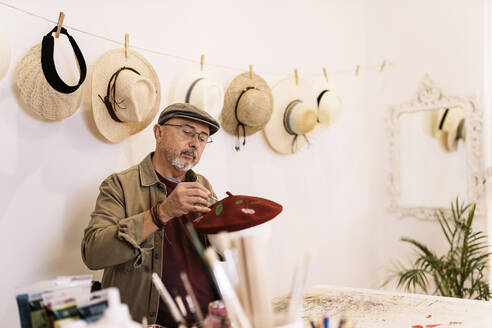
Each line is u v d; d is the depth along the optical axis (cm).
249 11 291
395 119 356
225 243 95
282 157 311
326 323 106
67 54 193
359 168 366
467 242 295
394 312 152
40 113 183
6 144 180
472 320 142
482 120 310
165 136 192
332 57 346
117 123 213
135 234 162
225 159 274
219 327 102
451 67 326
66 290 101
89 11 209
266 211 160
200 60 262
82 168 206
